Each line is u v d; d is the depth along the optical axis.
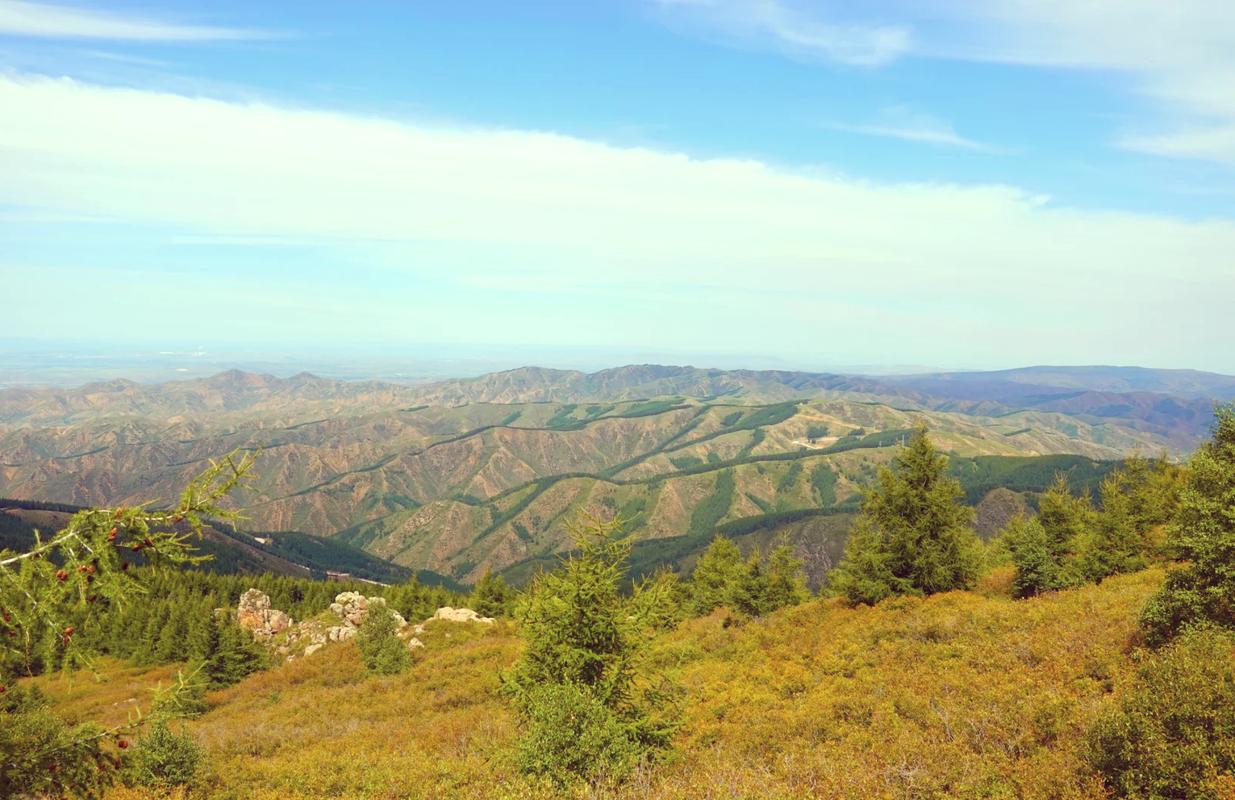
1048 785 11.02
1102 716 11.63
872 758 14.19
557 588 16.48
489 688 31.12
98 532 6.46
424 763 16.95
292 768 18.27
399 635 49.00
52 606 6.20
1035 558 31.80
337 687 38.69
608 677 15.67
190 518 6.75
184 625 58.53
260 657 45.09
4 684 6.57
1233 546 17.03
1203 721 10.16
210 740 24.72
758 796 11.87
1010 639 21.94
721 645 33.91
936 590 33.16
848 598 35.25
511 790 12.71
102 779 7.79
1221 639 13.86
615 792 12.88
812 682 23.25
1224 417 20.28
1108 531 34.44
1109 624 20.59
